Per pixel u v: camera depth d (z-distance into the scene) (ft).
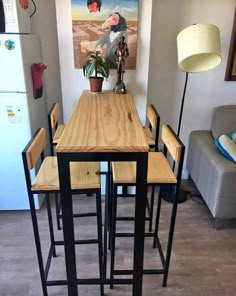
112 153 3.58
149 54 7.58
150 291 5.24
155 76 8.46
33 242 6.51
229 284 5.43
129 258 6.04
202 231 6.94
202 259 6.05
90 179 4.28
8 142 6.82
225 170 6.35
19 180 7.21
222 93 8.75
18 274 5.63
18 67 6.19
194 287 5.34
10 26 6.12
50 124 5.90
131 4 6.86
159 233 6.81
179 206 7.95
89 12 6.92
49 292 5.22
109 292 5.24
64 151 3.52
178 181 4.41
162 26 7.87
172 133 4.59
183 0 7.60
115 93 6.92
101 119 4.70
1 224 7.14
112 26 7.06
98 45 7.25
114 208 4.74
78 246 6.40
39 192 4.14
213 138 8.22
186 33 5.99
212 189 6.84
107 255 6.04
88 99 6.23
